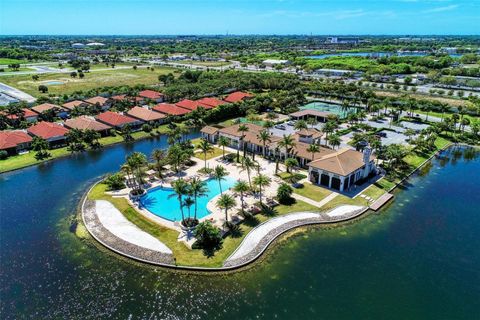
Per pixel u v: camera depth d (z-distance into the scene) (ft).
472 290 170.81
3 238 212.64
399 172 308.40
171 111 483.10
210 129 388.16
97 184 283.18
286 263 188.75
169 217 231.50
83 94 574.97
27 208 248.32
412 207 250.37
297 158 315.17
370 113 514.68
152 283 174.60
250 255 192.13
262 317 154.30
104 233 213.46
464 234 217.15
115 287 172.45
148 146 386.93
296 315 155.22
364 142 348.18
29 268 186.09
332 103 577.84
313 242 207.31
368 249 201.67
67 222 230.27
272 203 248.11
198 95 581.53
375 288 171.53
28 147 364.99
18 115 437.17
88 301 164.04
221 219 226.99
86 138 374.02
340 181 265.95
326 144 375.86
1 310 159.74
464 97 596.29
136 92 586.04
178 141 380.99
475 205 253.65
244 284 173.47
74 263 189.88
